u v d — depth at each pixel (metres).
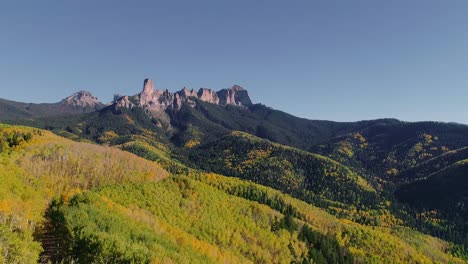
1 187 104.38
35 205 105.94
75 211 97.69
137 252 82.50
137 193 161.38
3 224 70.81
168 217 150.62
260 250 169.75
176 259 95.88
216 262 123.94
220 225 169.50
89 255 79.00
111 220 103.12
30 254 67.62
